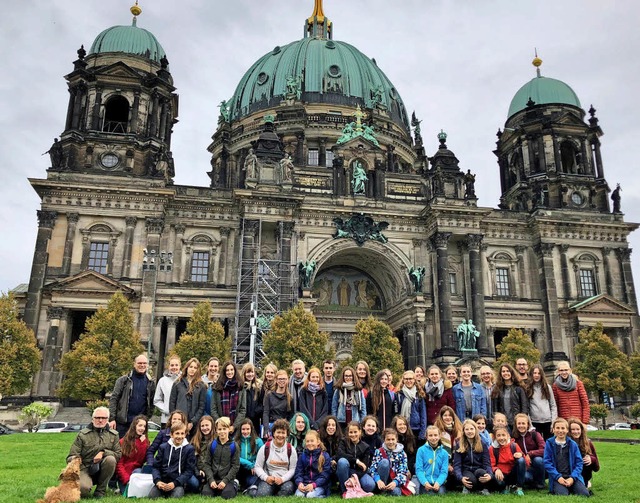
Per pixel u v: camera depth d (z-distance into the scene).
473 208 71.12
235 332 62.56
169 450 15.44
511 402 18.75
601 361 63.19
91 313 64.00
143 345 60.78
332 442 17.00
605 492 16.11
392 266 73.12
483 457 16.62
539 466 16.97
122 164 66.94
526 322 73.50
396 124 94.56
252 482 16.31
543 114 82.94
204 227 69.56
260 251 67.50
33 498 13.91
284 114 87.81
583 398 18.48
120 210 64.88
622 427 63.78
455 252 74.00
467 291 71.31
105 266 63.72
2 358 51.12
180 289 65.50
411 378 19.25
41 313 60.47
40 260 61.53
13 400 56.09
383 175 75.62
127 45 72.94
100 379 50.66
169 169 76.19
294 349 56.62
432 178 74.88
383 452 16.56
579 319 72.38
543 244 75.25
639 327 74.19
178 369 18.64
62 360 53.03
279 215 67.50
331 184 73.88
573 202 79.12
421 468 16.62
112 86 69.38
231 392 18.08
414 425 18.58
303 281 66.75
